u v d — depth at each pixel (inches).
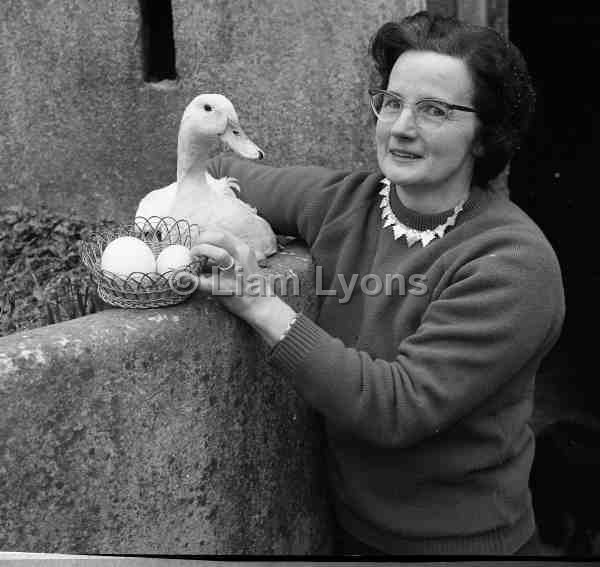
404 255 56.7
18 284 89.8
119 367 45.1
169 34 97.3
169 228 56.3
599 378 121.5
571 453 104.5
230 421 54.8
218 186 65.4
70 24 96.8
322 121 90.5
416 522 56.6
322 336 50.9
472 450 54.6
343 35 86.7
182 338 48.8
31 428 41.2
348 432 56.8
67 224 101.2
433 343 50.1
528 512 60.2
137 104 97.5
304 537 68.2
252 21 89.5
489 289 49.4
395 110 54.0
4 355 40.5
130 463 47.0
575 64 281.9
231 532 57.1
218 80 93.1
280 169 67.1
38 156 104.0
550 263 51.0
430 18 53.9
